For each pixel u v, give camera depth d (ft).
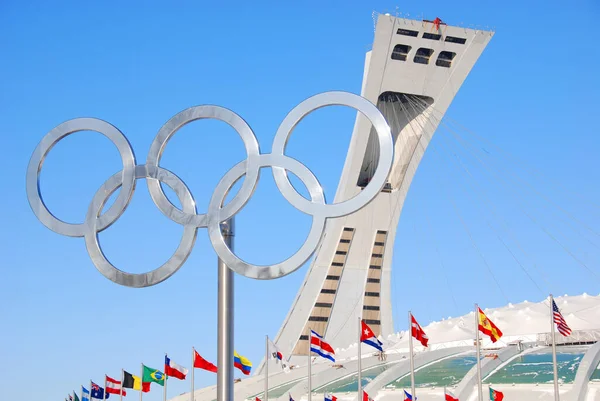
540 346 221.87
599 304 236.84
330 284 402.11
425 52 365.61
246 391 269.44
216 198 104.63
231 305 104.99
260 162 103.60
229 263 102.83
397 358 257.55
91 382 255.29
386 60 361.51
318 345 185.47
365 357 273.54
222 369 103.60
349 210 100.12
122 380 225.56
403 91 370.73
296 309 400.26
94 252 107.14
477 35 357.41
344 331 396.78
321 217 100.32
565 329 147.02
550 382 186.70
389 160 99.66
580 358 195.00
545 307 250.37
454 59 365.81
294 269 100.27
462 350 239.09
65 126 110.32
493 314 251.80
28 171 110.42
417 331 163.12
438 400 202.49
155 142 107.76
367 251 402.52
